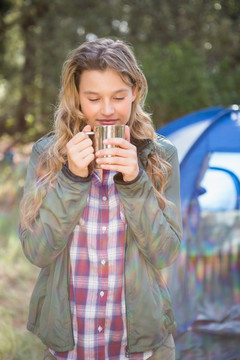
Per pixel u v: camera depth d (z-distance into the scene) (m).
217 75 7.50
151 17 8.23
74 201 1.50
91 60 1.52
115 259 1.58
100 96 1.54
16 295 4.04
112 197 1.59
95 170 1.61
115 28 8.31
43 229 1.50
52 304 1.56
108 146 1.44
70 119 1.68
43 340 1.61
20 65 9.59
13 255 5.00
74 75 1.62
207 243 3.29
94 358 1.59
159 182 1.64
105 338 1.59
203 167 3.28
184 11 8.30
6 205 6.98
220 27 8.00
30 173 1.68
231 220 3.38
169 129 3.74
